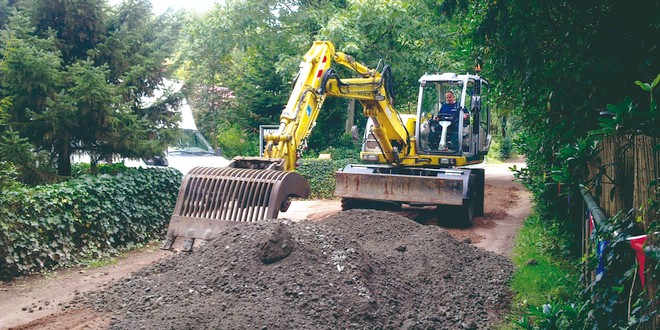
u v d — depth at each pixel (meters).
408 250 7.95
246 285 5.86
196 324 5.11
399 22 18.98
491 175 25.17
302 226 6.92
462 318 5.81
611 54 5.64
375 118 12.02
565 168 4.28
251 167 8.62
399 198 11.80
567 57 6.09
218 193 7.95
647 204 3.23
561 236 8.62
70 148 10.49
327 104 23.56
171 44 11.53
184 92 11.52
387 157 12.84
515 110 9.02
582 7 5.80
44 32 10.27
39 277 7.58
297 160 9.05
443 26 19.02
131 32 10.88
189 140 15.01
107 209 9.10
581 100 6.31
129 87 10.37
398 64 19.56
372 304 5.63
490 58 7.64
